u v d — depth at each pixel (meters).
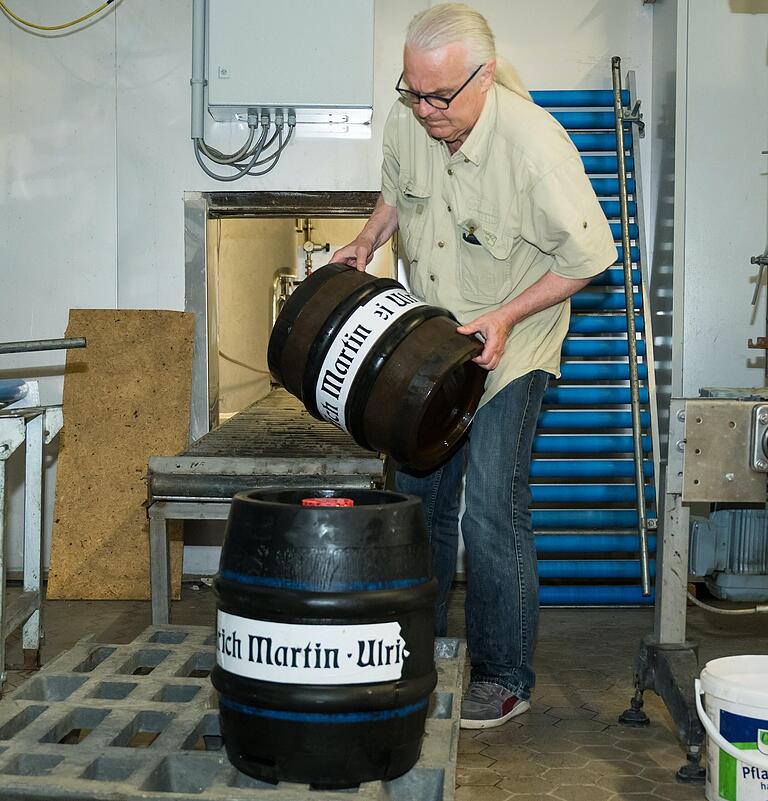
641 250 4.82
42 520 3.64
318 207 4.89
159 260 4.93
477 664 3.09
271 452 3.31
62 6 4.88
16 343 3.04
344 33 4.42
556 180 2.71
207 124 4.84
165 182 4.90
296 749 1.71
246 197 4.89
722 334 4.75
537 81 4.91
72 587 4.65
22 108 4.90
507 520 2.95
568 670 3.67
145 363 4.84
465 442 3.11
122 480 4.73
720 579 3.19
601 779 2.65
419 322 2.54
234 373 6.23
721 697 2.34
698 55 4.63
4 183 4.93
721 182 4.68
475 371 2.79
